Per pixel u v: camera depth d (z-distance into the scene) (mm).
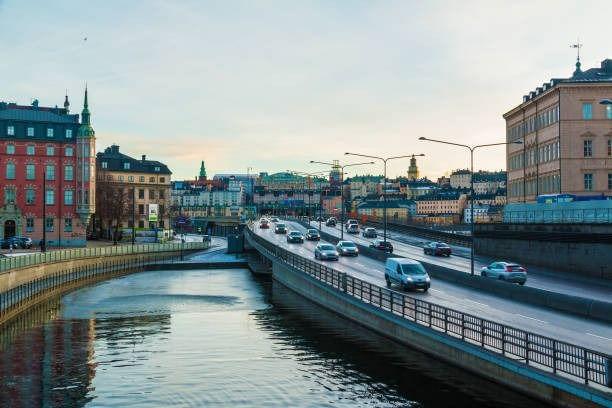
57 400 30703
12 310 53062
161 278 89875
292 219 183375
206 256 119438
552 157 90250
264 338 43969
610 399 21156
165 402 30234
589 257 58281
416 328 35781
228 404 29750
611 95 86188
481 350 28828
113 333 47062
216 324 50250
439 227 131375
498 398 28172
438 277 57188
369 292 43781
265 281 85125
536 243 67375
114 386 32844
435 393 29828
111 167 184625
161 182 192500
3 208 110000
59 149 113250
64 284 73000
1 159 110312
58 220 113188
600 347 27922
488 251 78688
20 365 37344
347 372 34188
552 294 39906
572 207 66688
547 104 92188
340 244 80562
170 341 43750
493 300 43344
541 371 24625
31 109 118312
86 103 116000
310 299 61250
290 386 32188
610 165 86000
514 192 109062
